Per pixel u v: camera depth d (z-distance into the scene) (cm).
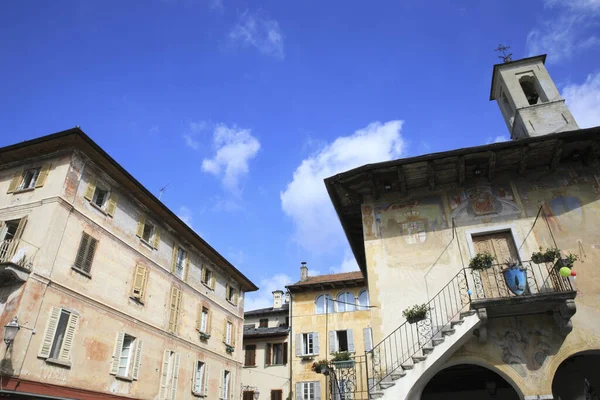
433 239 1339
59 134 1775
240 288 3328
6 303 1478
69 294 1667
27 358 1443
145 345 2067
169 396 2175
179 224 2459
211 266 2905
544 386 1064
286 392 3266
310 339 3284
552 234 1252
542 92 1839
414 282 1288
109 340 1836
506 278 1104
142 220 2219
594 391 1241
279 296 4025
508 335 1142
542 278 1188
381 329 1244
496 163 1348
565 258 1139
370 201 1470
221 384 2750
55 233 1648
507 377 1098
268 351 3469
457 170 1360
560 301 1050
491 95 2142
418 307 1180
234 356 2995
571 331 1112
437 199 1403
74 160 1812
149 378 2052
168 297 2333
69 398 1570
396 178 1409
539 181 1342
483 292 1194
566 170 1338
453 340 1066
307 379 3130
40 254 1575
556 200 1298
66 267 1678
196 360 2498
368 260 1361
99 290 1830
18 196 1792
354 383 1259
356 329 3203
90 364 1709
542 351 1105
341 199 1523
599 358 1266
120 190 2080
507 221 1302
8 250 1577
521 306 1077
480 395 1523
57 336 1598
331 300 3366
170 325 2302
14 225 1761
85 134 1786
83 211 1816
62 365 1574
